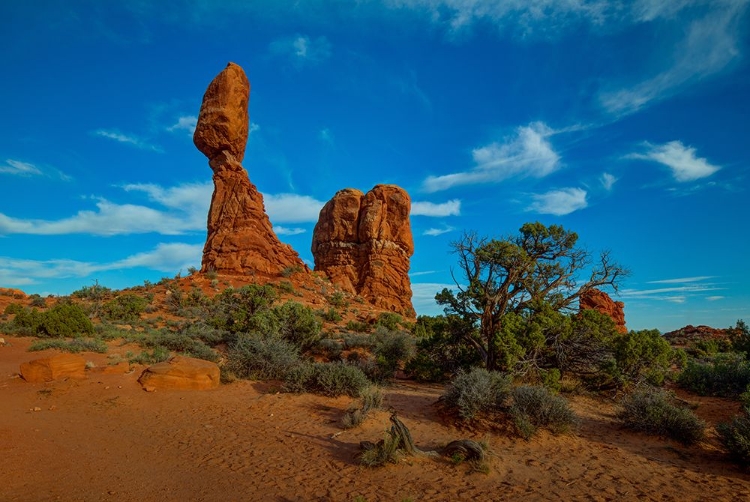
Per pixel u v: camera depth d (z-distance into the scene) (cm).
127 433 1062
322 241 6581
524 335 1620
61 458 868
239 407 1296
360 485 750
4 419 1105
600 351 1692
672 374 1898
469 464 834
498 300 1867
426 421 1159
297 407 1291
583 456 915
